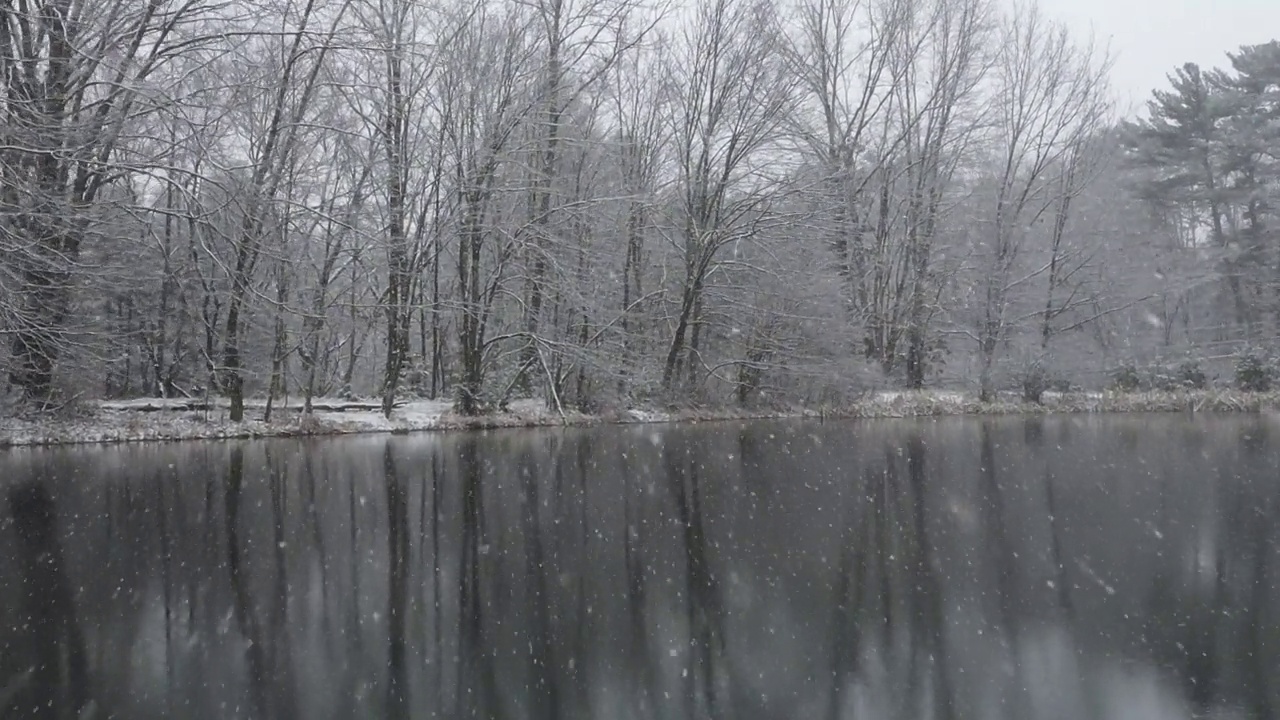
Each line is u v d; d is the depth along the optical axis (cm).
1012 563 769
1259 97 3797
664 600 661
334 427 1966
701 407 2586
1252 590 680
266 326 2019
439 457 1530
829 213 2627
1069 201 3194
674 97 2658
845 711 468
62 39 1189
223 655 546
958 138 3084
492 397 2316
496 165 2152
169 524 930
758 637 584
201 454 1543
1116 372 3061
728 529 909
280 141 1641
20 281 1398
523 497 1105
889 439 1920
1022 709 472
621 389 2497
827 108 2966
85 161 1177
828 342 2662
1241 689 494
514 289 2317
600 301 2433
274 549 816
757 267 2591
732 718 461
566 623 611
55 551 805
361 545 835
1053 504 1056
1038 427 2245
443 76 2055
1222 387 2980
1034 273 2992
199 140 1170
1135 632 589
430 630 595
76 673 517
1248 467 1375
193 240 1609
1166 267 3278
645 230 2630
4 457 1473
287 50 1569
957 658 547
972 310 3069
